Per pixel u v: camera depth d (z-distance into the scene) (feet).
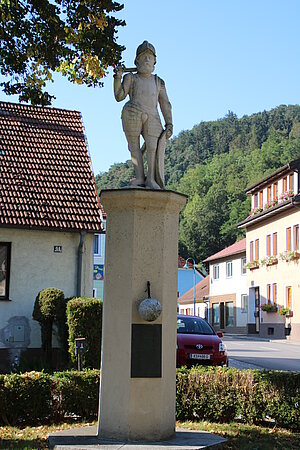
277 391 30.22
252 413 30.48
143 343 23.75
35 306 52.34
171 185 337.52
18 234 56.49
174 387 24.64
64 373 30.81
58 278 57.06
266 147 276.00
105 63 36.11
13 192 58.39
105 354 24.16
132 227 24.25
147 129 26.07
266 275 147.43
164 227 24.56
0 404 29.09
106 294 24.50
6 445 24.29
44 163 63.16
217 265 195.00
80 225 56.85
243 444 25.21
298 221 130.21
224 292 185.68
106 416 23.73
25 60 35.99
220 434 27.17
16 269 56.13
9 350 55.06
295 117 398.83
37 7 34.55
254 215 155.02
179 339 50.34
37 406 29.60
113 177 253.85
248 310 159.74
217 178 293.64
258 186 154.51
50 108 72.33
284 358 74.28
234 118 425.69
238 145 402.52
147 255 24.26
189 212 290.97
